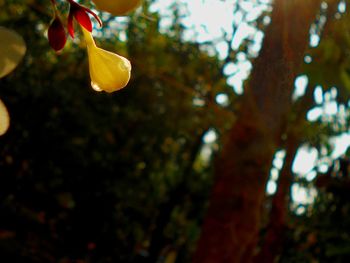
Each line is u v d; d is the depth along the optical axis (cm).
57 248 1286
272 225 679
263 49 233
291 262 827
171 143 1518
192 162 1495
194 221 1544
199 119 1355
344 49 300
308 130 585
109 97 1302
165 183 1533
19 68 1152
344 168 721
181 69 1034
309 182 772
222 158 584
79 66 1254
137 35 1055
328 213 755
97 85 107
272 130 537
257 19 500
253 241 580
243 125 557
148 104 1349
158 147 1430
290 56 202
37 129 1230
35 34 1121
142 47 1120
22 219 1238
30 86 1195
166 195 1528
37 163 1261
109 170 1356
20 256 1115
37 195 1285
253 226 578
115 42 1035
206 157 1806
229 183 577
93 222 1345
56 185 1301
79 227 1333
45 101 1211
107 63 108
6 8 1004
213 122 1298
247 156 562
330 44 296
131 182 1399
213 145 1553
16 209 1245
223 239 571
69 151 1280
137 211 1422
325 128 597
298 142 640
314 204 786
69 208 1343
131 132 1377
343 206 741
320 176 733
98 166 1341
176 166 1566
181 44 1006
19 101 1194
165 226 1446
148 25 971
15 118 1204
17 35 95
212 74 964
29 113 1209
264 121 533
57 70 1237
